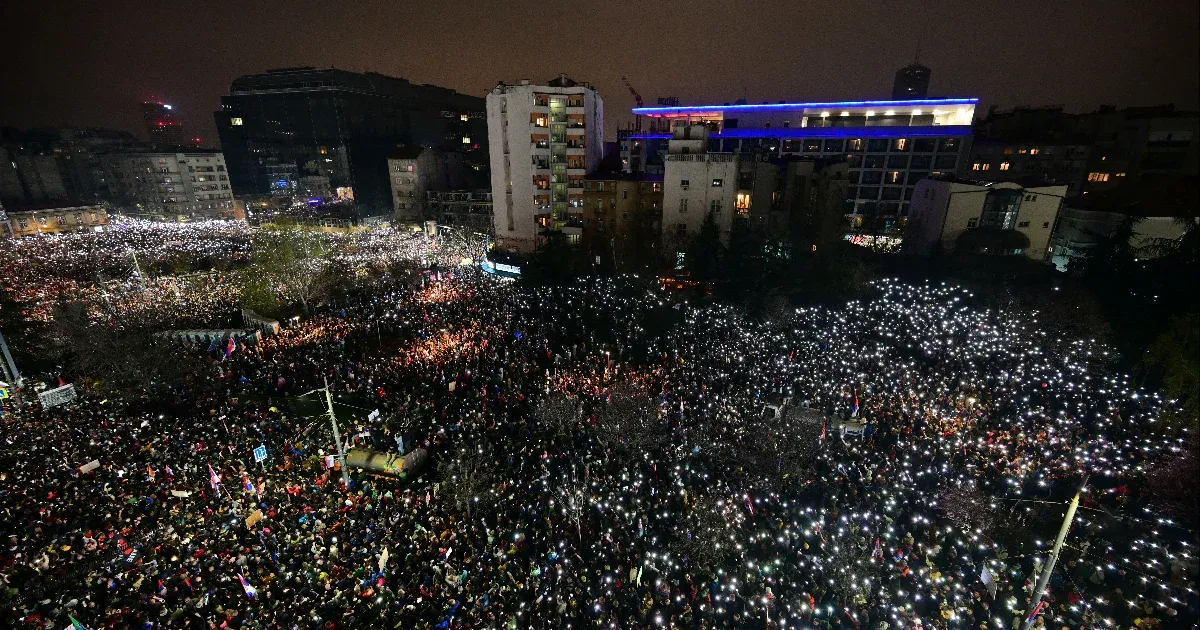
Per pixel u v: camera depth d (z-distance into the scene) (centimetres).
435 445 2952
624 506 2386
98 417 3198
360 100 15225
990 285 4575
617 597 1938
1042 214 5416
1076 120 8206
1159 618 1780
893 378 3347
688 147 6012
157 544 2130
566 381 3497
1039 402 3086
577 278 5775
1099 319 3531
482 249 7656
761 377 3481
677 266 5762
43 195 11694
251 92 15125
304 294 5547
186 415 3291
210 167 12462
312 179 13625
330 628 1745
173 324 4728
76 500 2380
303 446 2884
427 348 4194
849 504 2352
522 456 2783
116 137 15500
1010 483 2406
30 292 5631
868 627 1795
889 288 4594
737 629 1814
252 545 2145
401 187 10312
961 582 1969
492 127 7175
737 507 2300
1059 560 2041
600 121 7906
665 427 2922
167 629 1759
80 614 1783
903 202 8194
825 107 8781
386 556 2023
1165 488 2220
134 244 8231
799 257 5056
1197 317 2427
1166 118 7138
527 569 2075
